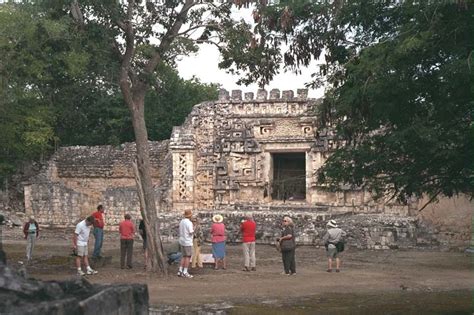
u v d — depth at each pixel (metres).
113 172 36.62
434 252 25.56
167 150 36.50
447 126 11.21
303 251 25.89
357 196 30.69
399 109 11.09
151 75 18.39
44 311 5.35
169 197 32.69
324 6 12.09
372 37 12.24
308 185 31.69
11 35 21.42
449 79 10.27
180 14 18.38
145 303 7.17
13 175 37.59
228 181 32.56
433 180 12.16
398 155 11.80
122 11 17.84
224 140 32.72
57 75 21.89
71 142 41.12
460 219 26.92
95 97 23.08
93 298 5.96
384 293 14.95
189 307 12.84
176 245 25.36
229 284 16.25
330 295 14.60
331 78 12.51
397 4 11.55
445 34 10.42
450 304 13.33
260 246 27.94
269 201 32.44
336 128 13.02
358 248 26.73
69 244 27.81
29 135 29.28
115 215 33.62
